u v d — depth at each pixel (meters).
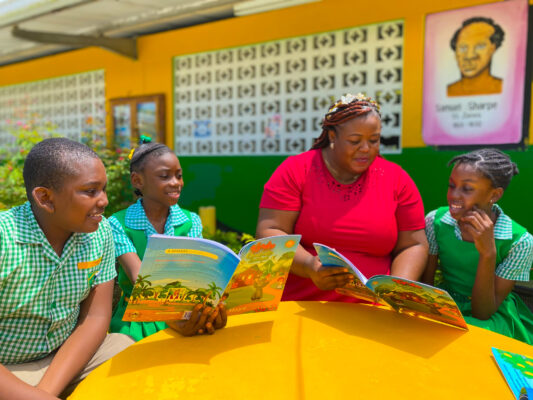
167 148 2.44
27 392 1.31
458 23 4.20
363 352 1.50
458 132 4.33
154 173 2.36
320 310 1.90
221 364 1.42
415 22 4.41
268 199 2.27
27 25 6.09
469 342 1.59
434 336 1.64
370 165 2.19
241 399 1.22
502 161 2.22
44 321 1.66
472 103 4.23
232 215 6.02
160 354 1.49
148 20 5.69
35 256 1.57
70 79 7.57
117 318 2.28
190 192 6.40
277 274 1.75
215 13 5.52
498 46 4.03
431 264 2.56
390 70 4.70
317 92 5.20
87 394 1.25
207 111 6.12
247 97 5.76
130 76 6.73
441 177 4.47
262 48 5.55
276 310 1.89
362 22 4.71
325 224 2.17
